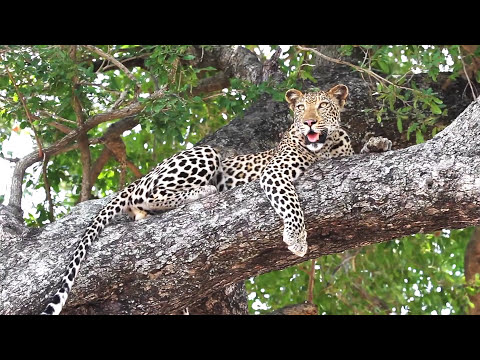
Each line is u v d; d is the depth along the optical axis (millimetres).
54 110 13102
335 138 10578
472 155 8211
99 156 14664
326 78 13711
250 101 12539
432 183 8234
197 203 9086
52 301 8453
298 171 10055
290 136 10484
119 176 16016
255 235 8727
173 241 8844
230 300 11758
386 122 12906
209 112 15117
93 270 8914
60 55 11750
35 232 9648
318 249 9008
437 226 8547
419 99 11742
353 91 13188
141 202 9969
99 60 14641
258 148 12180
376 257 16281
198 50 14609
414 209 8344
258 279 16312
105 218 9453
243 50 14461
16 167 11141
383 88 12039
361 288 16266
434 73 12062
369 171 8547
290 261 9133
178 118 11789
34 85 12766
